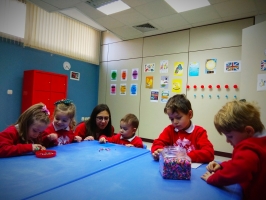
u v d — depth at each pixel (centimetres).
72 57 449
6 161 98
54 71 416
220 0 276
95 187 70
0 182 71
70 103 169
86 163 100
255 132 79
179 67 389
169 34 407
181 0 283
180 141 135
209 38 358
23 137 121
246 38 261
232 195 68
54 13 405
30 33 364
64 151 126
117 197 63
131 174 86
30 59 373
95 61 505
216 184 76
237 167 69
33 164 95
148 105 429
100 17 356
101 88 512
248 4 282
